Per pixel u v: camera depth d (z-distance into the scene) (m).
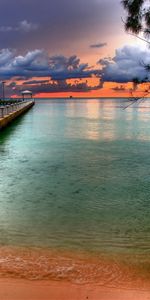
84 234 5.47
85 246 4.94
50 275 3.86
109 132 23.52
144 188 8.63
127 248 4.89
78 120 36.00
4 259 4.34
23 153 14.27
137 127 27.50
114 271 4.05
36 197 7.75
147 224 5.98
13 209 6.82
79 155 13.89
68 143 17.66
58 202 7.36
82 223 6.02
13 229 5.66
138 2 5.91
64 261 4.34
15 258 4.39
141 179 9.67
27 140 18.72
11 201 7.41
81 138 19.91
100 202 7.38
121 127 27.56
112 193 8.16
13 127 25.16
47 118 38.59
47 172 10.57
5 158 13.02
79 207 7.00
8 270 3.96
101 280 3.77
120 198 7.71
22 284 3.57
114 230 5.68
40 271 3.97
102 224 5.98
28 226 5.82
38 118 38.44
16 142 17.84
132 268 4.16
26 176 9.97
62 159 12.92
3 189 8.48
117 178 9.82
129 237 5.35
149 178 9.82
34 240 5.16
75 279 3.77
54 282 3.66
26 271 3.95
